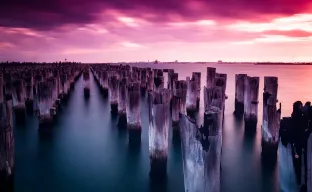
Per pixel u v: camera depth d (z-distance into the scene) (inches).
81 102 1101.1
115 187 409.1
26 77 860.0
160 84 808.9
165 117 379.9
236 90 836.6
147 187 404.5
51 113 654.5
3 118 317.1
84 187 413.7
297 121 264.5
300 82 2009.1
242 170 467.5
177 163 484.1
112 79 864.3
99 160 513.0
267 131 462.6
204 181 213.0
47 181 430.9
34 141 618.8
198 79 878.4
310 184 233.5
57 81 936.9
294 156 257.1
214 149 211.8
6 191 320.2
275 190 406.6
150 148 397.7
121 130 682.8
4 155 321.4
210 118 211.2
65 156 533.0
